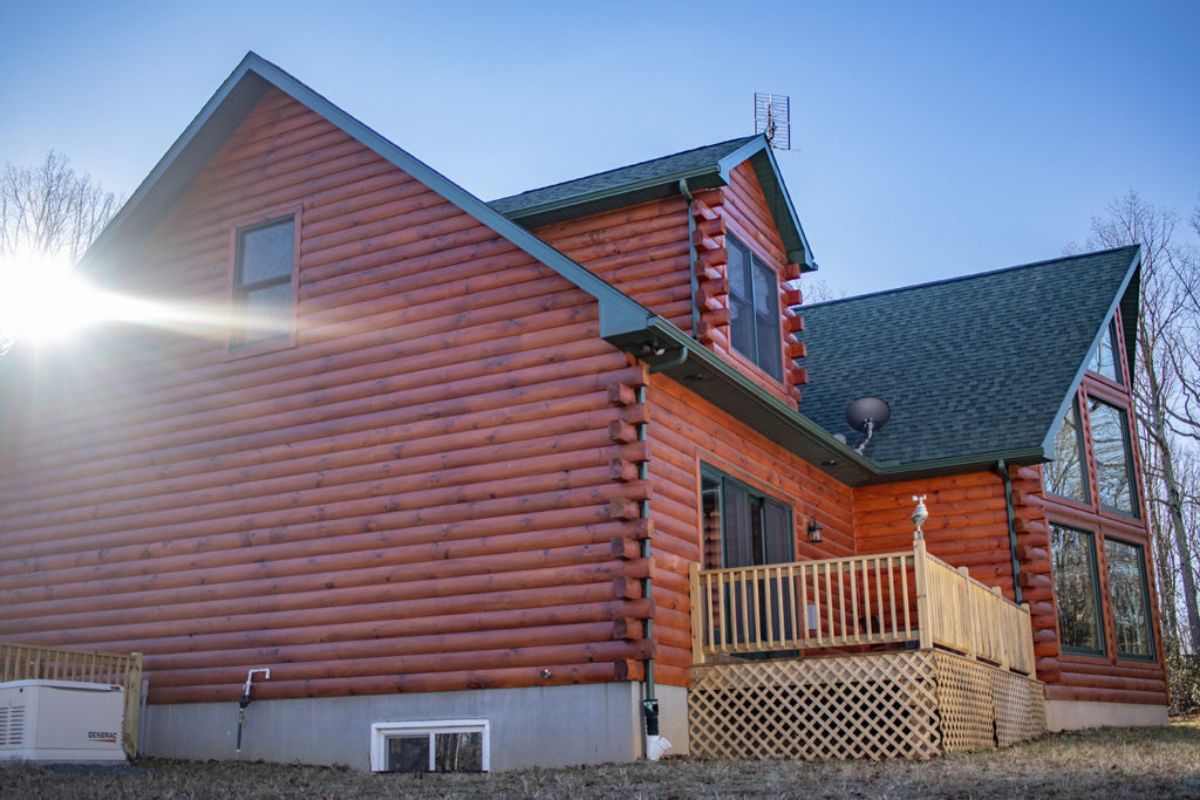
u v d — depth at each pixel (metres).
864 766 10.68
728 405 13.98
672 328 11.62
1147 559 20.12
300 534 13.29
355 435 13.27
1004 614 14.97
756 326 16.20
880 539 17.81
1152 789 9.00
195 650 13.59
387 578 12.64
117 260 15.62
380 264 13.74
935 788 9.12
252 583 13.44
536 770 11.06
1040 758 11.52
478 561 12.19
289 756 12.73
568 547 11.80
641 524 11.60
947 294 21.77
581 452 11.98
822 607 16.09
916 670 11.55
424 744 12.22
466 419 12.66
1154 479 33.34
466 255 13.20
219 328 14.61
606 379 12.06
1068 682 17.17
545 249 12.58
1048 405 17.31
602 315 11.91
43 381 15.72
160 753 13.44
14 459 15.70
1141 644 19.45
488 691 11.88
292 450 13.62
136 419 14.86
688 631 12.38
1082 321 19.23
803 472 16.45
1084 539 18.73
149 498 14.46
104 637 14.23
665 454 12.52
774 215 17.19
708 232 14.79
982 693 13.19
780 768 10.53
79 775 10.95
